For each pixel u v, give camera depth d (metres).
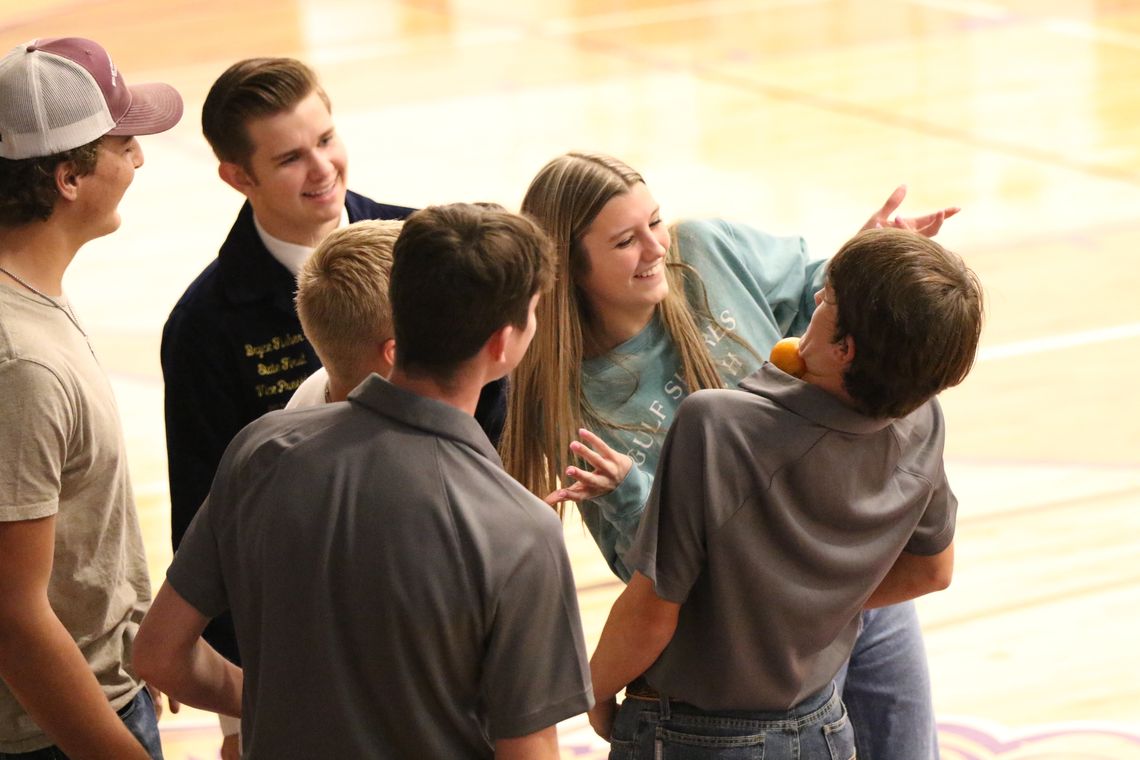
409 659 3.25
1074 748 6.25
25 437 3.73
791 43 22.73
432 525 3.22
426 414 3.31
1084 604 7.40
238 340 5.18
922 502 3.95
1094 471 8.90
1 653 3.80
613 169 4.52
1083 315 11.58
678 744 4.02
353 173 16.73
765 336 4.88
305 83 5.16
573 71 21.58
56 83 3.96
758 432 3.69
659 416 4.70
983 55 21.14
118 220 4.22
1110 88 18.86
